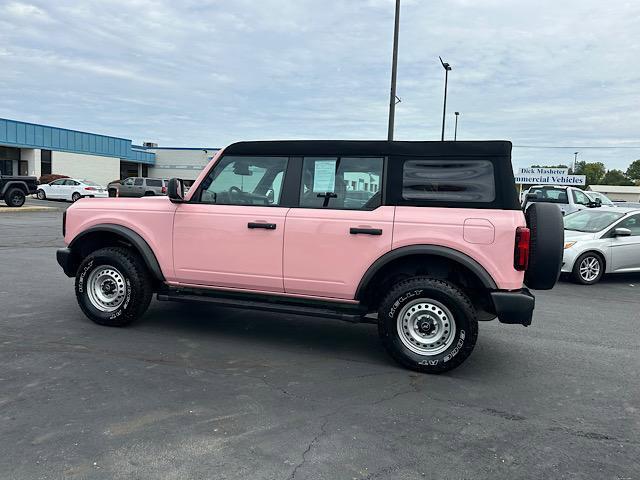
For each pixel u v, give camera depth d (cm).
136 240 539
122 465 293
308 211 488
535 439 342
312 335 568
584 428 360
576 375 468
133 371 438
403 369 469
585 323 666
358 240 469
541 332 614
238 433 336
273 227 494
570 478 296
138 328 566
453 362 446
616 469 307
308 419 360
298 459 306
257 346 522
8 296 698
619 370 485
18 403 369
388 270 487
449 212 453
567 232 1026
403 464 305
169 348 504
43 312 618
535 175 3884
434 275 484
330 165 493
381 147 478
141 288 551
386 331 463
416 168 469
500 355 521
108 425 340
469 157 457
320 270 482
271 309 494
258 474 289
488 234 437
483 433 348
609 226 997
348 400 396
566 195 1664
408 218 458
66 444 314
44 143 4231
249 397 394
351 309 484
